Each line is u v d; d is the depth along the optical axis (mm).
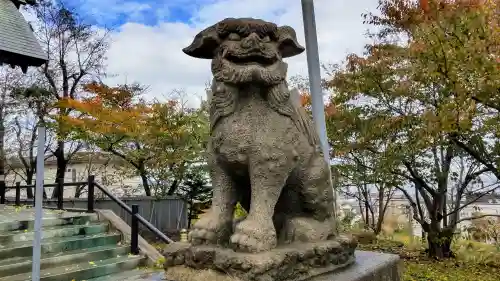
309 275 2234
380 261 2848
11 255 5574
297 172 2477
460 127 6059
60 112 11961
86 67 14977
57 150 14508
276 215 2611
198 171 11672
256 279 1929
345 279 2311
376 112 8352
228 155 2252
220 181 2383
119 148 11898
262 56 2164
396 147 7875
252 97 2295
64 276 5387
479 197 9094
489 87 5480
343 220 10086
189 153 10781
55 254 6012
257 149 2215
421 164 8883
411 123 7480
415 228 12719
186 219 12672
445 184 8977
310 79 3338
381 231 12469
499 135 6621
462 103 5770
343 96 8555
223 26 2211
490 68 5277
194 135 10719
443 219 9781
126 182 18047
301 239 2439
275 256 2027
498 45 5379
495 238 9367
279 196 2500
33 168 15695
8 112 14992
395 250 9938
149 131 10547
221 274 2057
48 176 20141
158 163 11305
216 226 2262
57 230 6574
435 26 5629
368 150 8586
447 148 8367
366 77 8055
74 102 10219
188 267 2213
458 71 5641
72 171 19234
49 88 14711
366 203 12531
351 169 9047
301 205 2586
